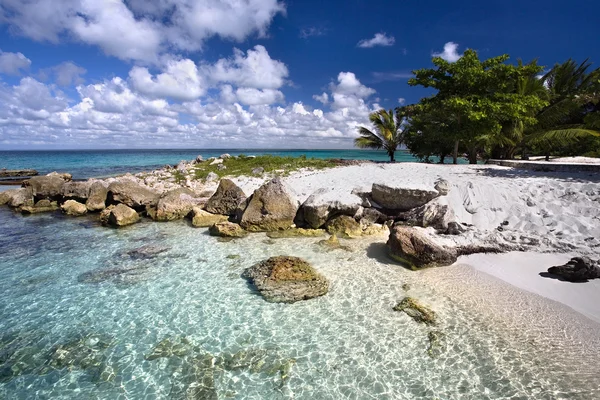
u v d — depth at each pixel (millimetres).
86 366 6062
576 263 8703
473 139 24922
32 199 20234
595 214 11719
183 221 16047
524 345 6277
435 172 19641
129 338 6844
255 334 6879
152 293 8664
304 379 5648
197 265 10422
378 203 14781
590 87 31594
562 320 6992
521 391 5219
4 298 8484
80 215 17969
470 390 5285
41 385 5629
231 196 15984
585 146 33375
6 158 70562
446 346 6316
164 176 27062
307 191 16797
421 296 8156
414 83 26953
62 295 8617
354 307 7758
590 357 5906
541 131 26391
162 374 5844
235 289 8797
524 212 12688
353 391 5359
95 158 70938
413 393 5277
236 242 12586
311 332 6895
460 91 25391
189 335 6914
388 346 6391
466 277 9078
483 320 7094
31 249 12141
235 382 5621
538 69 23828
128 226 15250
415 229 10586
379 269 9797
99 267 10391
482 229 11992
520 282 8680
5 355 6371
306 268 9109
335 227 13383
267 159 32125
